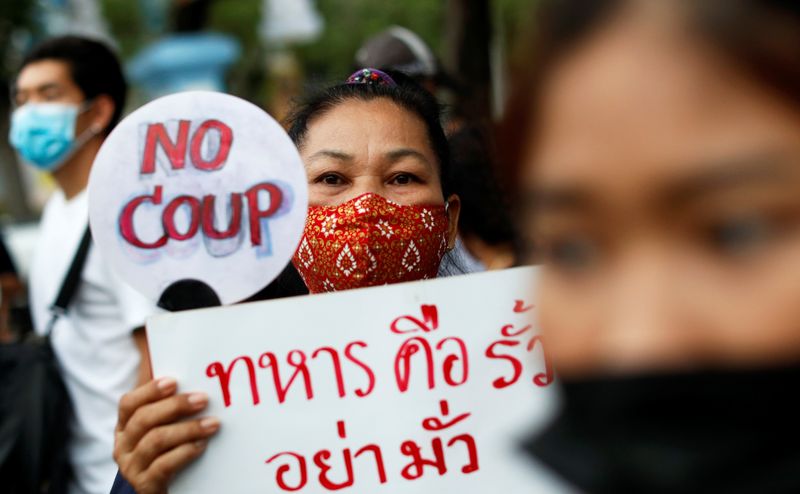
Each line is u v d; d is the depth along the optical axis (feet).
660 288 1.90
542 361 5.07
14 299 12.49
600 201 1.94
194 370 5.18
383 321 5.16
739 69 1.79
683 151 1.82
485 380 5.09
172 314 5.21
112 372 8.91
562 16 1.95
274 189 5.38
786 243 1.84
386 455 5.09
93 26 42.09
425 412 5.09
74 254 9.04
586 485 2.11
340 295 5.19
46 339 8.98
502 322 5.11
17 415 8.67
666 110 1.83
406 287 5.16
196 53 31.68
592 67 1.90
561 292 2.06
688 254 1.89
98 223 5.42
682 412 1.92
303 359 5.17
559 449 2.19
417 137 6.21
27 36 39.06
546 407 4.80
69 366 9.00
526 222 2.13
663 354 1.88
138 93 48.26
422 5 53.36
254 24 52.65
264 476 5.12
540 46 1.99
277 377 5.17
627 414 1.95
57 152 10.21
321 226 5.94
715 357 1.87
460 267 7.75
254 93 54.39
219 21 52.42
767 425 1.90
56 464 8.83
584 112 1.91
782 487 1.90
